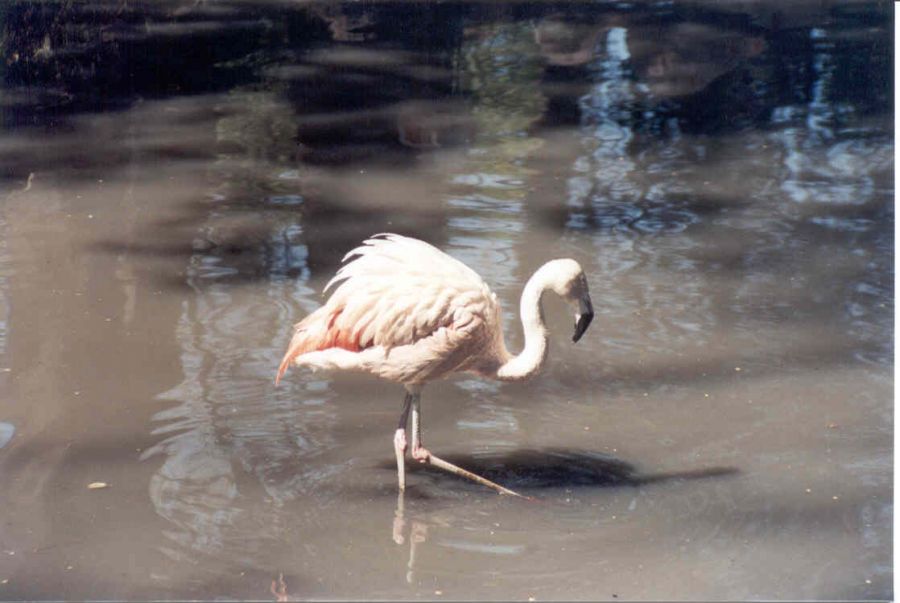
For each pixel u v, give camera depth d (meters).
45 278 8.93
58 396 7.15
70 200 10.72
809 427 6.89
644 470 6.48
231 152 12.20
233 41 16.72
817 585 5.36
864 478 6.33
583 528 5.90
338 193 10.95
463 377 7.65
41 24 15.35
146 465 6.42
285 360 6.63
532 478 6.42
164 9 18.16
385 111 13.66
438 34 17.27
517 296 8.50
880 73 15.10
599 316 8.39
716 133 12.89
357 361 6.37
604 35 17.22
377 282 6.28
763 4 19.11
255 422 6.94
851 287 8.88
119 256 9.41
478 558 5.64
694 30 17.42
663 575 5.46
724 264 9.30
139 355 7.70
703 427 6.92
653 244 9.70
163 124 13.15
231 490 6.21
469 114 13.59
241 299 8.59
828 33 17.19
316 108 13.77
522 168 11.67
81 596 5.25
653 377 7.54
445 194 10.91
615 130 13.00
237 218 10.28
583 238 9.78
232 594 5.29
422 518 6.01
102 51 15.84
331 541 5.78
